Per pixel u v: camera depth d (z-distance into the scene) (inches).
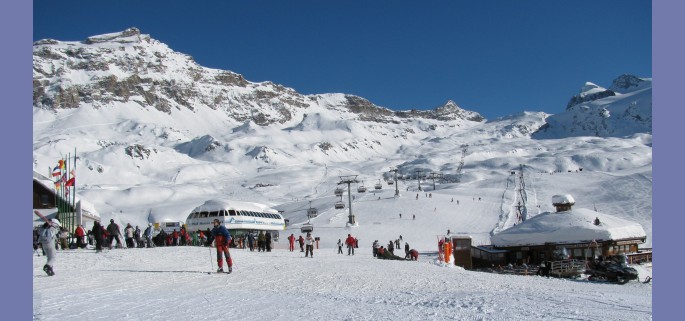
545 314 454.0
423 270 1001.5
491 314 446.0
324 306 478.6
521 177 6707.7
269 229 3316.9
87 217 2472.9
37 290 546.3
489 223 4202.8
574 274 1549.0
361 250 2522.1
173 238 1829.5
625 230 2087.8
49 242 702.5
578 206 4923.7
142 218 5851.4
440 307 486.9
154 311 423.5
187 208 6510.8
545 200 5403.5
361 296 577.3
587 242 2025.1
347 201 5310.0
